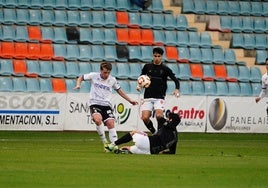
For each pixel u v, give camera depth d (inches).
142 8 3216.0
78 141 2212.1
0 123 2442.2
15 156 1563.7
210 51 3134.8
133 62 2994.6
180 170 1328.7
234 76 3085.6
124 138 1686.8
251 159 1608.0
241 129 2699.3
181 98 2620.6
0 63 2817.4
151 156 1612.9
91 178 1181.7
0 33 2935.5
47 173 1241.4
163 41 3115.2
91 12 3120.1
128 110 2566.4
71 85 2822.3
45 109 2490.2
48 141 2191.2
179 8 3275.1
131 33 3095.5
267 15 3358.8
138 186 1092.5
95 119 1766.7
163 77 1962.4
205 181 1174.3
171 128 1678.2
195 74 3021.7
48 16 3058.6
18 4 3061.0
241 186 1120.2
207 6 3307.1
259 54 3211.1
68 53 2942.9
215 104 2662.4
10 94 2449.6
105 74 1776.6
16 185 1080.8
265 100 2719.0
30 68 2839.6
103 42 3026.6
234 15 3314.5
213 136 2581.2
